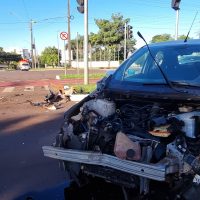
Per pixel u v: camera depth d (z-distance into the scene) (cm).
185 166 346
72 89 1391
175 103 397
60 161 439
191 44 499
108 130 391
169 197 361
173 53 484
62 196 462
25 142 774
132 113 414
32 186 526
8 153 693
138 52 527
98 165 388
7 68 6788
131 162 350
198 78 427
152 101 415
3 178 562
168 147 353
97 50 6906
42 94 1633
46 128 909
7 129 903
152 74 460
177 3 1636
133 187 370
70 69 5359
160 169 332
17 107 1251
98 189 434
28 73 4056
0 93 1723
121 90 448
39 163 629
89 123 412
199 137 360
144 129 383
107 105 422
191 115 367
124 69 499
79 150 395
